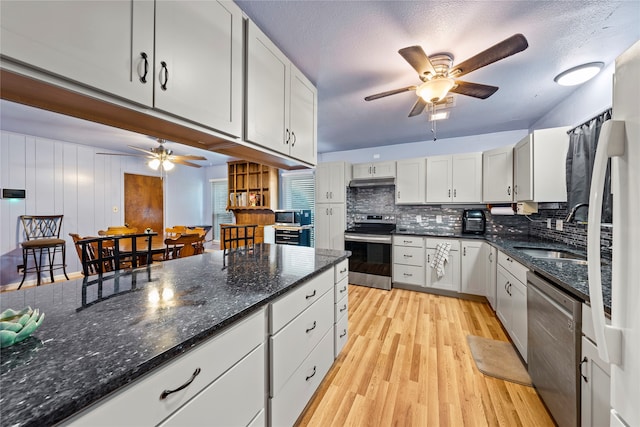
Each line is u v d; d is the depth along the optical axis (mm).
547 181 2387
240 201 5324
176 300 986
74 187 4266
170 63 947
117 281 1243
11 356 616
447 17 1436
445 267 3314
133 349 646
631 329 558
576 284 1174
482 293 3062
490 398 1522
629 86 572
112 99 808
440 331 2348
